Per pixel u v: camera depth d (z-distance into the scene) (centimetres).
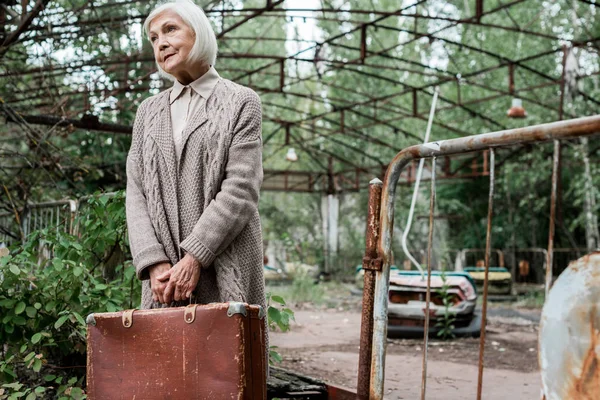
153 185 229
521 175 2019
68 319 351
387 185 249
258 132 233
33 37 743
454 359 605
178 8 233
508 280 1582
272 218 2792
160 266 220
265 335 223
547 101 2006
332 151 2673
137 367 200
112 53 1083
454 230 2492
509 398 425
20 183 780
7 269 351
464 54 2328
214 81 239
